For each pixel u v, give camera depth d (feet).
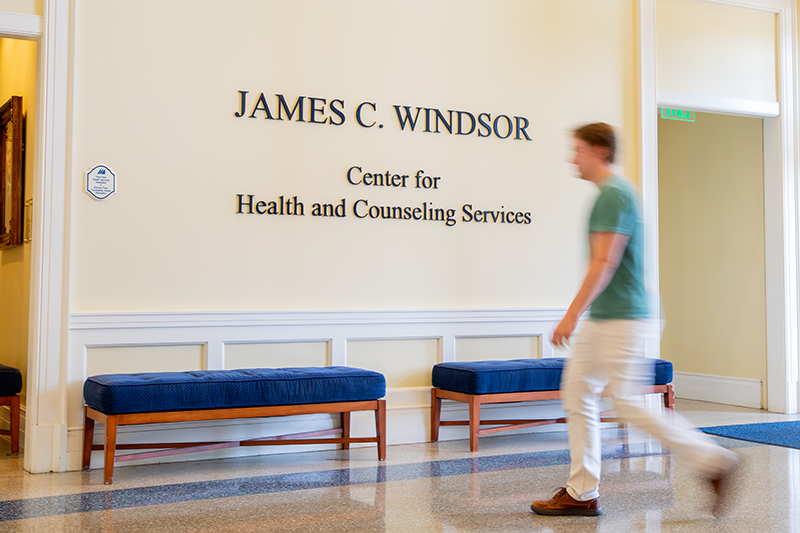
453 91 16.25
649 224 17.83
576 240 17.28
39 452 12.55
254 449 13.99
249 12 14.52
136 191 13.56
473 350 16.24
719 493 9.48
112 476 11.73
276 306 14.51
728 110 19.30
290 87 14.80
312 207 14.87
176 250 13.80
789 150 20.01
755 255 20.51
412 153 15.80
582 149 9.70
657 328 17.52
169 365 13.69
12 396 14.21
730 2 19.42
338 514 9.80
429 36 16.08
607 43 17.84
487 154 16.52
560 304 17.08
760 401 20.18
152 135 13.70
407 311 15.47
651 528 9.09
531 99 17.01
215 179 14.14
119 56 13.51
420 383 15.69
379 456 13.46
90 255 13.21
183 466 12.97
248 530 9.10
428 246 15.85
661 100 18.45
